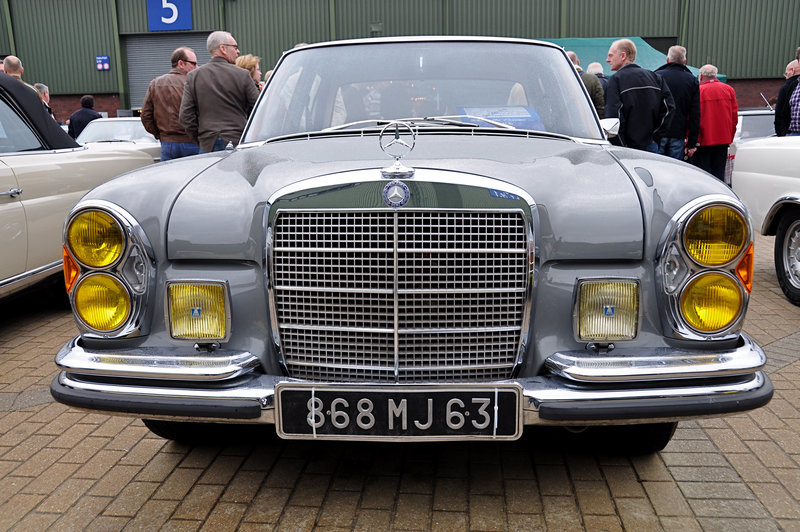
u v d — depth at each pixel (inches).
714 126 305.4
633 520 87.1
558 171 87.3
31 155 171.0
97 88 834.8
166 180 89.4
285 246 81.1
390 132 110.0
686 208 78.4
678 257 78.7
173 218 84.4
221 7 792.9
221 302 82.9
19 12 823.1
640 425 97.5
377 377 82.9
